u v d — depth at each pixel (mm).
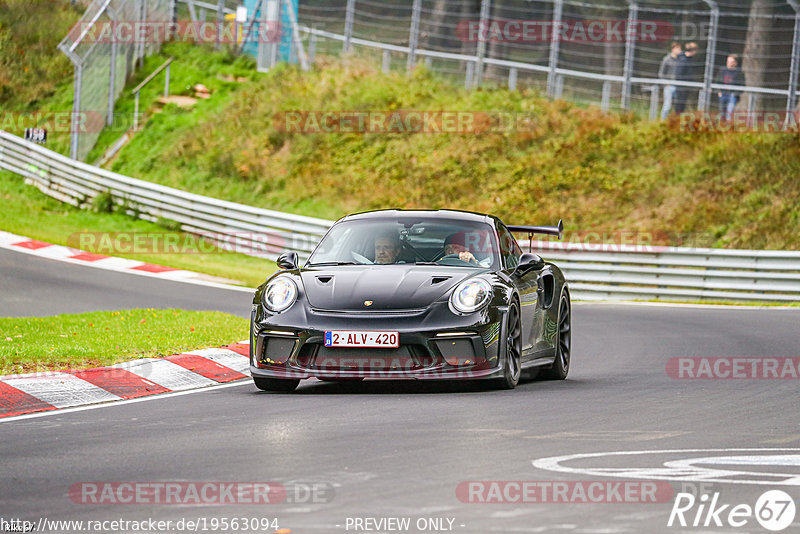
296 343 30922
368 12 124812
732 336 49469
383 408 28219
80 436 24312
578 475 19500
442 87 112625
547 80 113438
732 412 27578
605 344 46688
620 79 107062
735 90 105125
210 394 31703
